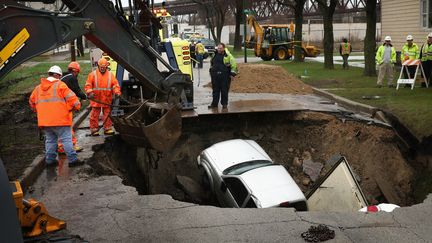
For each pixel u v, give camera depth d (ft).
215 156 35.09
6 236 10.38
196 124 44.86
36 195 25.04
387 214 21.21
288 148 44.83
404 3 70.90
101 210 22.53
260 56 120.26
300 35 105.50
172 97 23.18
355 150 40.50
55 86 29.35
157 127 22.99
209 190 35.78
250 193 29.76
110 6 20.62
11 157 31.68
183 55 46.42
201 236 19.26
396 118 40.81
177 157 43.37
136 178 37.78
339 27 200.23
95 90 36.81
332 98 52.90
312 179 40.32
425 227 19.76
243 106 49.03
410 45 55.11
